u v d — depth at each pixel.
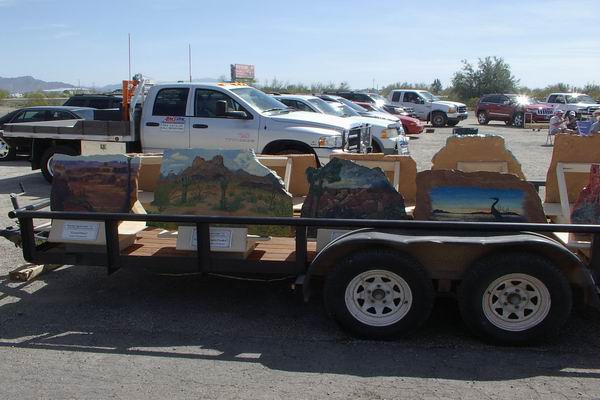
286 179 6.43
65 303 5.28
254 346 4.36
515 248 4.23
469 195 4.75
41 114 16.48
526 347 4.31
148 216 4.81
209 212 5.12
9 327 4.73
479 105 35.47
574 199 6.01
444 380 3.80
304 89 47.94
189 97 10.39
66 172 5.25
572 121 22.16
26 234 5.14
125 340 4.47
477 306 4.25
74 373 3.92
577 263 4.18
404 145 14.20
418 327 4.38
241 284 5.79
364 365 4.03
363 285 4.39
